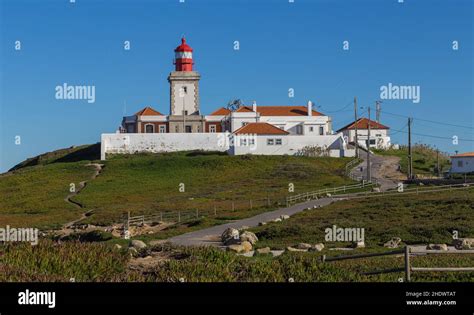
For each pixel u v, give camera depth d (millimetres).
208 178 102938
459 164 108750
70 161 129125
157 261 30047
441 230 47219
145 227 61625
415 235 46531
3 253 29641
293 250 40000
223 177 103125
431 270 23453
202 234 53031
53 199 90688
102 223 64562
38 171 113062
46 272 25781
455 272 27141
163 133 125500
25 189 99750
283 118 134375
